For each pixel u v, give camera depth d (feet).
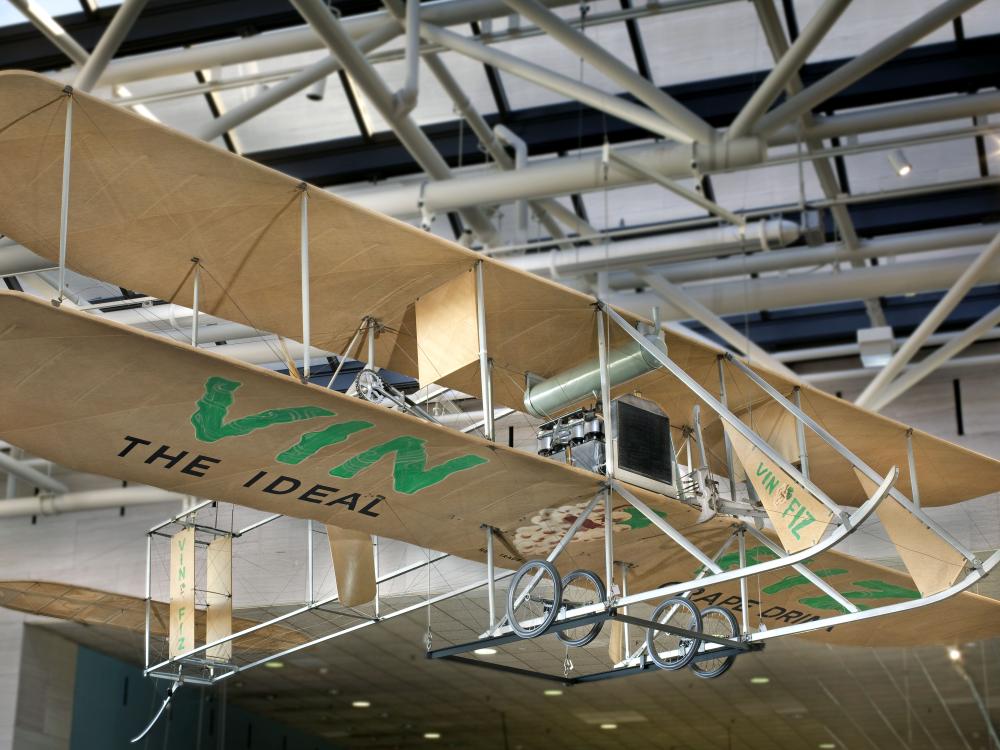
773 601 38.32
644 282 46.24
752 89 42.11
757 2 34.24
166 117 44.52
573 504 29.25
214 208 25.82
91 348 22.13
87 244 26.73
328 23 32.24
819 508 26.94
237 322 30.07
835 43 41.32
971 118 42.86
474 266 27.91
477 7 36.60
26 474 55.93
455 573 50.57
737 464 35.01
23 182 24.59
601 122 43.60
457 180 39.11
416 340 30.42
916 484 34.19
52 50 41.06
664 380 32.27
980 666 60.75
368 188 44.70
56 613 44.32
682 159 37.45
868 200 40.91
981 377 51.57
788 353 52.80
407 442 25.91
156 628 46.32
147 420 24.70
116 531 57.93
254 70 42.88
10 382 22.90
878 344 46.68
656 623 28.22
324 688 71.05
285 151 45.57
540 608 51.44
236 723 75.92
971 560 28.50
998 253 39.42
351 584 35.78
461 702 73.87
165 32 40.22
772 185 45.93
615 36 41.27
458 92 39.88
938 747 75.87
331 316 29.99
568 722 78.79
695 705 72.28
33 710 58.44
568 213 44.01
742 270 45.65
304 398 24.03
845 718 73.41
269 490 28.17
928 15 34.14
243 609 53.21
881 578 35.76
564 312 29.27
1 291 20.38
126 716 65.51
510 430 51.16
